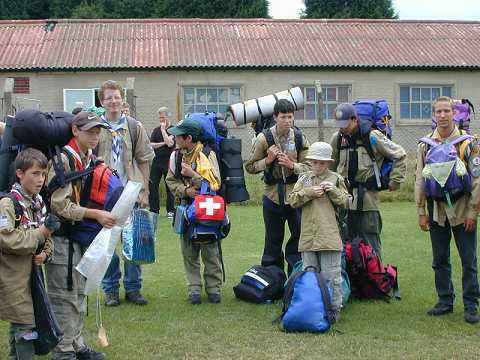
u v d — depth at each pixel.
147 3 37.72
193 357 4.94
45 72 20.44
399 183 6.56
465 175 5.62
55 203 4.44
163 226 11.41
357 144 6.54
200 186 6.44
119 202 4.56
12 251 4.09
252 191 14.41
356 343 5.23
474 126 22.41
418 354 4.95
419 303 6.48
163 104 21.05
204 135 6.52
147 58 21.11
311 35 23.28
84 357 4.84
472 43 23.44
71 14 39.12
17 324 4.20
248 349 5.11
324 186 5.78
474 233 5.80
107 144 6.15
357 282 6.61
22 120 4.43
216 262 6.59
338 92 21.83
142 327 5.70
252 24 23.97
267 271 6.62
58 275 4.59
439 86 22.31
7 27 22.80
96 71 20.66
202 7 37.00
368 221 6.70
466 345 5.18
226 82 21.22
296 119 21.64
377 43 23.02
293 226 6.79
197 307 6.38
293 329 5.55
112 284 6.43
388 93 21.95
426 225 6.01
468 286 5.82
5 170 4.54
